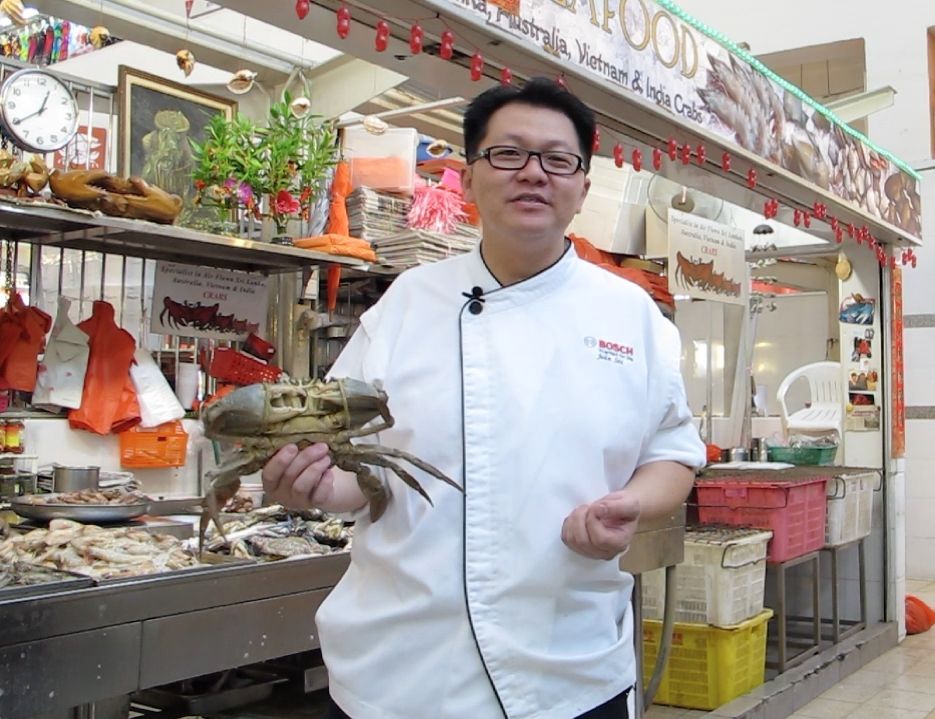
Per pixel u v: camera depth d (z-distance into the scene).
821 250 6.23
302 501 1.39
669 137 3.76
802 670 4.92
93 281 3.84
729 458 6.28
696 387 6.88
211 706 3.56
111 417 3.59
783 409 6.71
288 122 3.64
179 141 3.78
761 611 4.78
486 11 2.70
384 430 1.54
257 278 3.94
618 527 1.40
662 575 4.65
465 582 1.45
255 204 3.64
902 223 5.86
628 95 3.29
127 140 3.62
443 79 3.13
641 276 5.47
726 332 6.93
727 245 5.55
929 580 8.42
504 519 1.46
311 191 3.70
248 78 3.56
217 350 3.85
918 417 8.51
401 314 1.61
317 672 3.61
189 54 3.39
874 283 6.11
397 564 1.49
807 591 6.10
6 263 3.51
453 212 4.23
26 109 3.26
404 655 1.48
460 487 1.43
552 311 1.54
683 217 5.16
